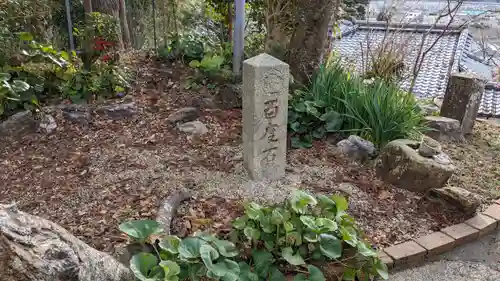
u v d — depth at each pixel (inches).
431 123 143.9
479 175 122.9
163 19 207.0
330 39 170.6
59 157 119.6
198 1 228.7
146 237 76.8
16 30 157.5
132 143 127.1
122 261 77.6
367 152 125.0
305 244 83.0
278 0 154.9
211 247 75.2
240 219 85.3
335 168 120.2
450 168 107.3
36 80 143.2
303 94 145.5
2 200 100.1
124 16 225.5
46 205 98.3
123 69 158.7
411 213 104.0
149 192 103.2
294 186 109.2
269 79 100.7
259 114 103.0
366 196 108.4
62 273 54.3
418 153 112.0
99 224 91.1
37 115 134.9
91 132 132.6
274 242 82.4
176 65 172.2
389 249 91.3
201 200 101.4
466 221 101.8
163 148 125.0
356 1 242.2
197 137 131.6
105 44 152.6
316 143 134.3
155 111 145.3
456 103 147.2
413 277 87.3
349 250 85.0
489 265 91.4
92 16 160.4
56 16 216.4
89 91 147.1
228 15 188.2
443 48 277.7
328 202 88.3
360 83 143.9
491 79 254.5
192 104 149.3
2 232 52.3
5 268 51.4
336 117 135.6
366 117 135.3
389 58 171.9
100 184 106.7
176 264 69.8
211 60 159.9
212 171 113.5
